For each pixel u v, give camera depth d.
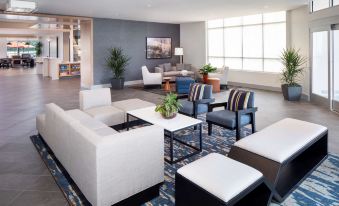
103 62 10.52
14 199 2.69
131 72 11.42
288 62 7.57
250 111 4.32
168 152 3.89
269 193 2.42
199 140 4.20
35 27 14.40
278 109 6.47
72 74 14.47
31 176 3.17
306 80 7.69
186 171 2.31
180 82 8.55
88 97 4.96
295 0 6.99
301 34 7.90
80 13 8.95
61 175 3.17
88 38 10.27
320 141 3.54
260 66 9.98
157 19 10.82
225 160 2.47
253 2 7.23
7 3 6.16
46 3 6.96
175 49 11.88
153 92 9.20
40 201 2.66
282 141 2.98
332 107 6.35
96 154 2.24
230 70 10.84
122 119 4.79
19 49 28.11
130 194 2.53
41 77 14.53
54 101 7.73
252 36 10.07
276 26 9.24
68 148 2.86
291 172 3.10
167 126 3.69
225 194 2.01
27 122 5.53
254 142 2.96
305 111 6.22
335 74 6.31
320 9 6.79
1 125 5.30
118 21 10.74
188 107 4.88
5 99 8.07
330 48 6.28
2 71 18.20
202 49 11.83
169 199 2.71
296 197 2.69
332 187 2.86
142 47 11.62
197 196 2.19
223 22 11.03
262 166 2.69
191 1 7.02
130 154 2.47
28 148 4.06
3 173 3.24
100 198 2.32
